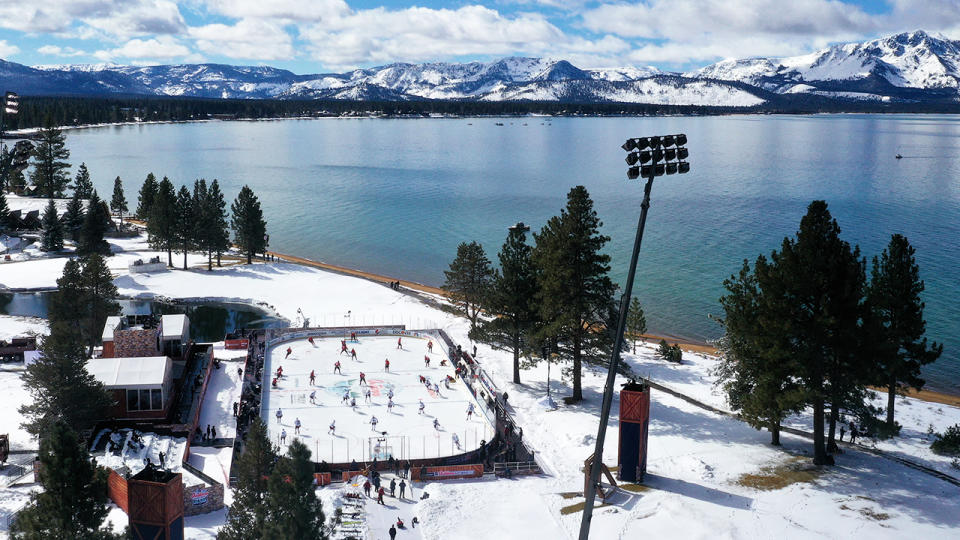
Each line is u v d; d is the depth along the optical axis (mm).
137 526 37781
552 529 44562
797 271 50125
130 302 112312
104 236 155000
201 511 48125
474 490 51344
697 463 53219
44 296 113188
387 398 72062
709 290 128500
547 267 68250
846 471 51500
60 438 33094
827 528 42406
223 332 100125
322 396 72438
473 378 76750
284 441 60938
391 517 47156
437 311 109625
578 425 64000
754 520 43719
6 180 192875
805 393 50125
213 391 73688
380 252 160500
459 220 198000
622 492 49156
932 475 51156
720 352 68812
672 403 70438
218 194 132250
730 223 190250
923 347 61438
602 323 71125
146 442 57625
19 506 46406
